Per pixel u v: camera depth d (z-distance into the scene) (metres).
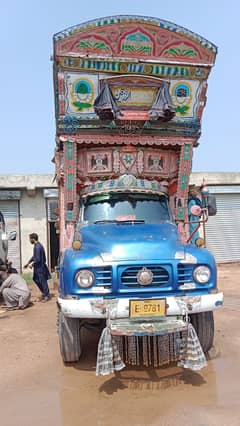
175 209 7.28
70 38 6.53
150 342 5.41
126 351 5.39
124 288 4.92
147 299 4.88
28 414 4.29
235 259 19.86
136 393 4.68
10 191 17.64
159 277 4.99
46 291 11.06
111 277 4.91
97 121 6.85
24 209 17.95
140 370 5.41
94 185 7.02
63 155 6.94
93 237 5.62
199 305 5.02
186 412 4.14
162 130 7.07
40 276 11.01
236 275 15.83
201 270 5.11
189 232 7.22
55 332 7.61
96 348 6.47
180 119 7.12
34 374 5.46
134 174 7.19
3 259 11.42
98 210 6.73
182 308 4.90
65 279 5.07
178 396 4.55
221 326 7.64
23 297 10.00
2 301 11.12
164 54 6.86
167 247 5.16
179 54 6.89
